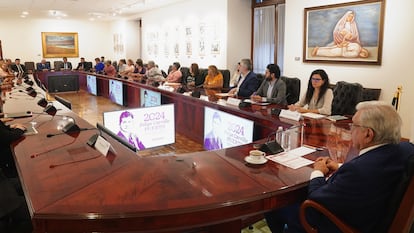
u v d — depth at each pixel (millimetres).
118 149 2117
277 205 1546
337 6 5258
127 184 1571
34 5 9664
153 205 1367
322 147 2162
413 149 1439
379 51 4785
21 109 3760
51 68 13266
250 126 3455
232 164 1836
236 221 1638
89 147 2168
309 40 5789
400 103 4621
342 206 1423
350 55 5176
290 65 6227
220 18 7871
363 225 1433
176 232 1599
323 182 1562
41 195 1466
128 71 9703
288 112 3199
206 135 4430
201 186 1549
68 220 1320
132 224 1334
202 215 1386
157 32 11164
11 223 1779
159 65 11336
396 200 1340
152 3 9578
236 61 7906
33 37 13445
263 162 1832
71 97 10008
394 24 4590
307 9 5730
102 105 8469
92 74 10352
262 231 2455
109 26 15031
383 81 4816
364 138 1489
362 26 4957
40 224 1328
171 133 4355
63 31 14031
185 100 5023
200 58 8875
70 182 1602
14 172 2582
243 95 4684
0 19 12750
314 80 3518
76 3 9352
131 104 7648
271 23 7344
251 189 1523
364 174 1397
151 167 1788
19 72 10602
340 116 3188
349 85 3918
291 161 1889
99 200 1412
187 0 9062
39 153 2057
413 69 4461
